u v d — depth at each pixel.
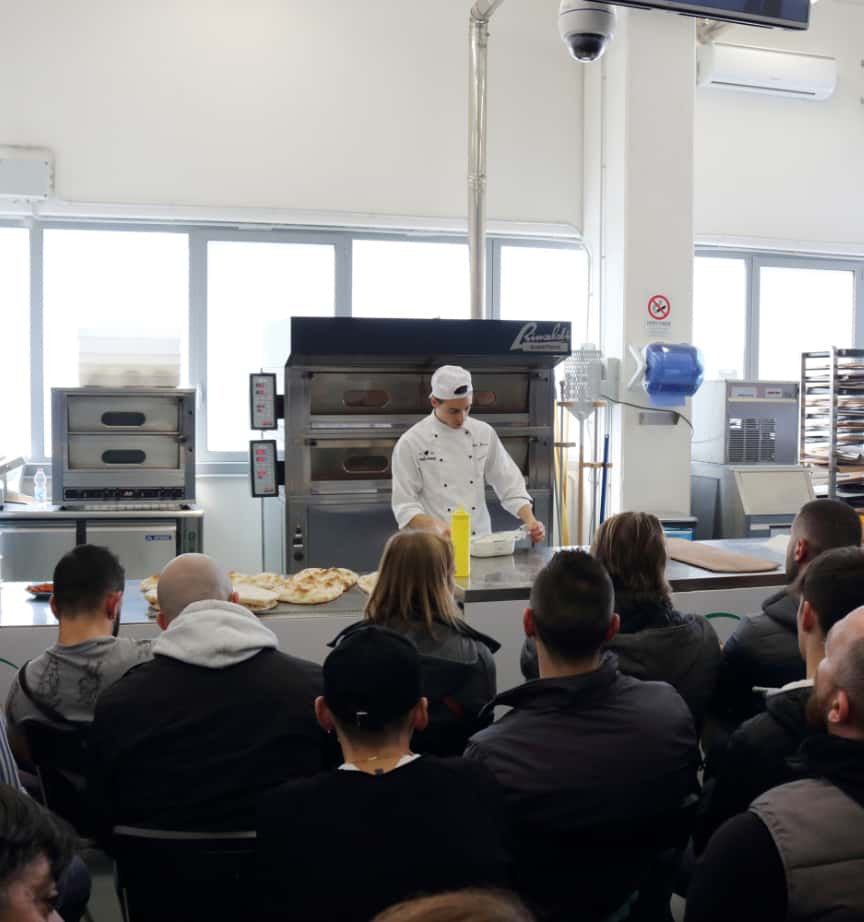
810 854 1.02
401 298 5.43
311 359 4.01
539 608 1.49
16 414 5.02
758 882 1.04
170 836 1.44
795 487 4.98
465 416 3.72
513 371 4.42
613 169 5.08
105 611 1.88
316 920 1.11
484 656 1.95
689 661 1.86
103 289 5.06
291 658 1.64
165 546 4.29
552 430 4.47
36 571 4.20
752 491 4.91
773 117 5.80
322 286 5.30
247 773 1.50
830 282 6.20
